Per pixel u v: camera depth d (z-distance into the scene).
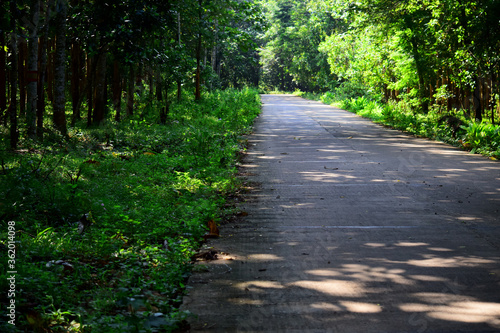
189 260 5.70
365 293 4.77
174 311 4.29
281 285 5.00
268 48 72.69
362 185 10.33
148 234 6.34
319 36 60.59
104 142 15.19
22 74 19.48
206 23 28.88
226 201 8.95
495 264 5.61
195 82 34.47
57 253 5.53
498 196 9.23
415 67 24.52
